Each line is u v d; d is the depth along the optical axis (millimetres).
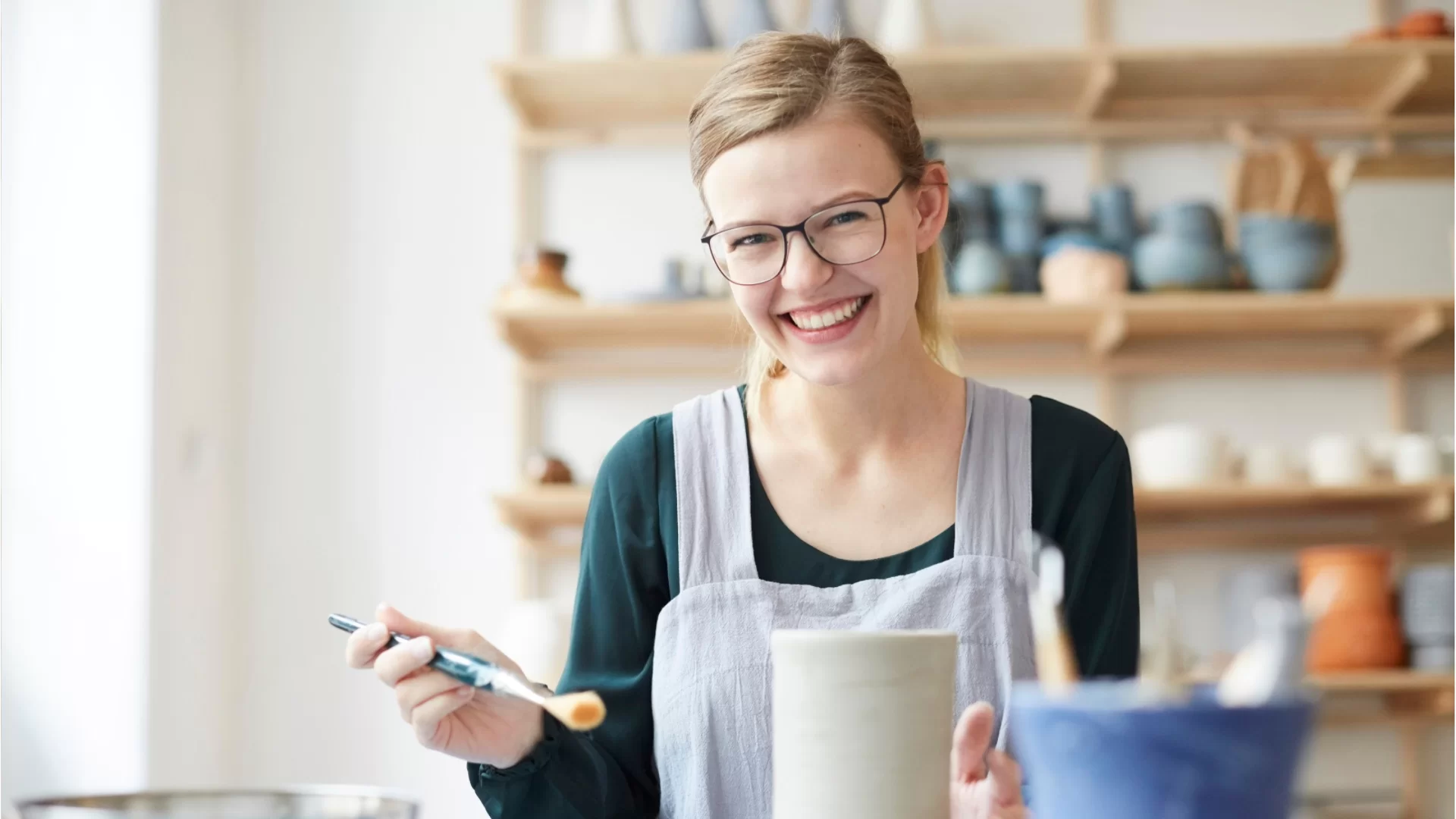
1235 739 521
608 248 3037
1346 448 2723
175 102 2861
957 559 1115
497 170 3100
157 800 713
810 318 1069
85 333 2756
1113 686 585
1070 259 2723
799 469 1172
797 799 688
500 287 3068
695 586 1135
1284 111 2971
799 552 1151
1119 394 2930
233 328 3064
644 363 2990
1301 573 2734
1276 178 2771
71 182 2785
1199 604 2865
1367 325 2844
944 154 2979
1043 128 2953
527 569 2926
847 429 1154
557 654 2637
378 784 2949
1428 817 2791
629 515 1188
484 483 3021
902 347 1145
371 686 2977
